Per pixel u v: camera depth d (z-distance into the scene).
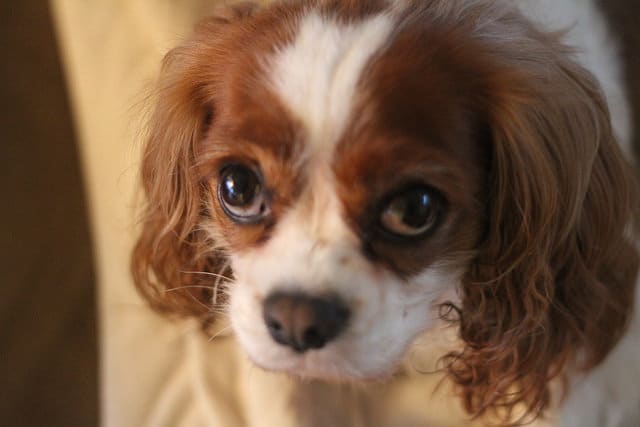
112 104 0.51
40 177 0.55
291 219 0.37
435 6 0.38
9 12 0.56
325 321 0.36
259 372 0.47
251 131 0.36
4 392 0.52
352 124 0.35
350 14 0.37
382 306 0.37
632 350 0.47
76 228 0.55
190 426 0.47
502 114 0.38
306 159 0.36
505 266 0.41
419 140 0.36
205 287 0.46
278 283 0.37
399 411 0.46
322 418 0.46
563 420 0.45
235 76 0.38
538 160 0.39
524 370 0.44
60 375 0.53
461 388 0.45
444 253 0.38
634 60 0.52
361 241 0.37
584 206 0.42
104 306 0.51
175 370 0.49
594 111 0.40
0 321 0.53
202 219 0.44
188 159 0.43
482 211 0.39
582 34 0.49
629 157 0.48
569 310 0.43
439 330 0.45
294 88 0.36
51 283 0.54
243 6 0.42
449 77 0.37
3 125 0.55
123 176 0.51
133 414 0.48
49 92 0.56
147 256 0.48
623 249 0.44
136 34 0.51
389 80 0.36
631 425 0.46
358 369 0.37
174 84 0.42
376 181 0.36
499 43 0.38
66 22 0.52
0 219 0.54
